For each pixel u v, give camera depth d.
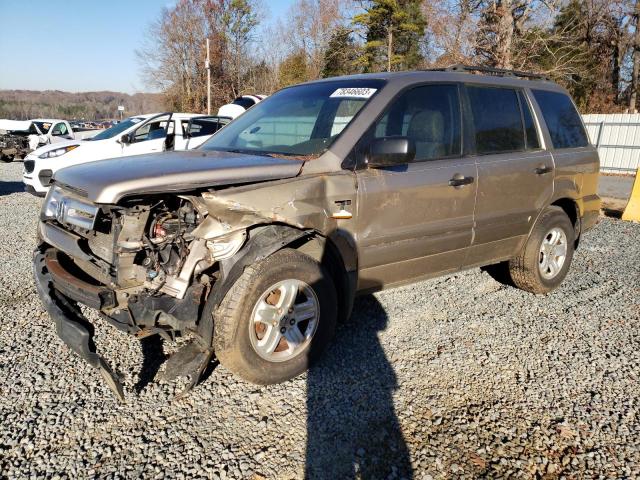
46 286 3.17
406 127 3.71
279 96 4.46
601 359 3.64
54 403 2.94
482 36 19.75
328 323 3.30
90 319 4.02
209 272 2.99
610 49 31.22
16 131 20.36
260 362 3.04
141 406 2.94
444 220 3.85
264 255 2.93
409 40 34.00
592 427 2.84
